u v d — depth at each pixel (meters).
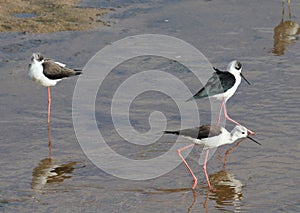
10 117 14.24
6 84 15.92
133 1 22.48
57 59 17.20
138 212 10.41
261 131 13.63
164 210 10.49
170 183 11.55
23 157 12.43
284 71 16.83
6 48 17.72
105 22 20.16
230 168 12.14
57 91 15.80
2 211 10.32
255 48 18.44
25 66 16.77
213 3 22.42
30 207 10.52
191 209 10.54
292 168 11.97
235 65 14.41
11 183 11.38
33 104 15.00
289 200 10.80
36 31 19.00
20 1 21.42
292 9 21.92
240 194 11.09
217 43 18.78
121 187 11.33
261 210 10.47
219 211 10.46
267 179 11.61
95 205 10.63
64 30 19.25
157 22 20.38
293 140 13.14
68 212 10.37
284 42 18.92
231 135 12.12
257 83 16.14
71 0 22.11
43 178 11.59
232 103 15.16
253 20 20.78
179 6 22.03
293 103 14.93
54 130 13.70
